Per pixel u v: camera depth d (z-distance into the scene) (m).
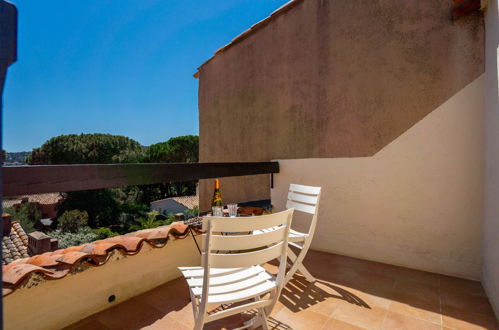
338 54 3.36
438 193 2.73
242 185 4.93
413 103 2.86
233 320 2.01
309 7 3.65
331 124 3.41
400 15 2.93
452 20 2.66
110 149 25.56
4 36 0.54
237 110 4.77
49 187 1.63
